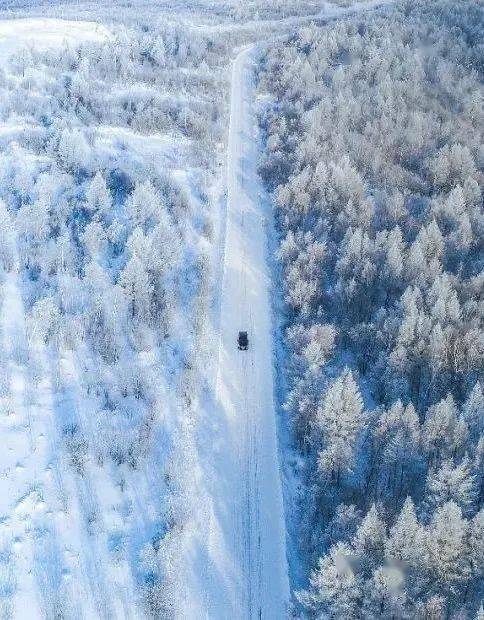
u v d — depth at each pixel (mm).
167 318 82000
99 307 79125
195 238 100312
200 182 114312
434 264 85688
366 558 49969
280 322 86688
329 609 49344
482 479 56531
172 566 54188
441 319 75062
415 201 107562
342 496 60250
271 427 70938
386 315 79375
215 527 59406
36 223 89375
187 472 62969
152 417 68188
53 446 63750
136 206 95688
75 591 51812
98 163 107312
